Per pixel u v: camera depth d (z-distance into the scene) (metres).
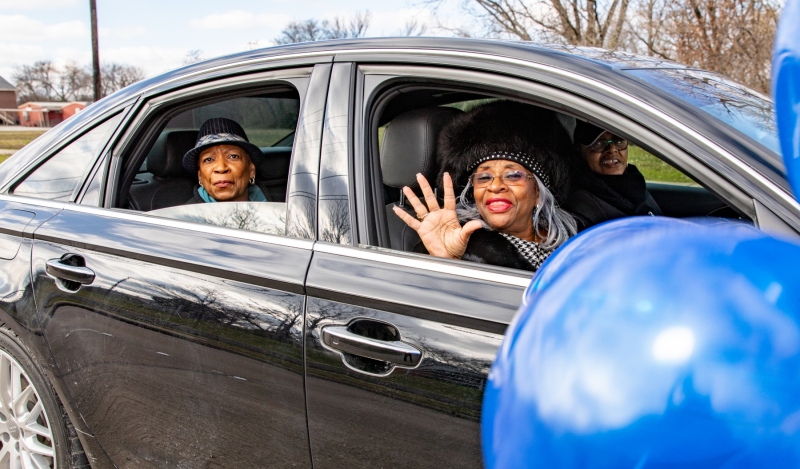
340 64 1.73
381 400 1.42
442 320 1.39
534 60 1.50
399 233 1.92
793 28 0.72
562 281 0.72
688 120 1.30
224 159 2.39
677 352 0.62
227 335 1.63
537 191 1.86
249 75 1.88
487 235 1.85
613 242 0.73
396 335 1.42
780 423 0.59
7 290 2.05
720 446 0.60
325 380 1.49
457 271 1.45
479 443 1.31
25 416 2.16
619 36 12.28
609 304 0.66
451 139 1.90
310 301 1.54
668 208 2.63
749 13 9.48
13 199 2.20
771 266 0.64
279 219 1.72
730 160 1.23
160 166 2.43
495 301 1.36
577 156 2.16
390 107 1.99
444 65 1.60
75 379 1.95
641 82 1.41
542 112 1.88
